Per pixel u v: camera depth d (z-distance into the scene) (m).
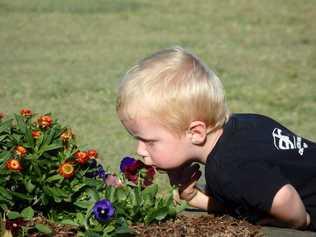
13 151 4.86
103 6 22.33
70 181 4.94
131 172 5.17
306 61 15.64
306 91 13.03
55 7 21.92
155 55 4.95
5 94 12.22
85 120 10.55
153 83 4.75
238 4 23.03
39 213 4.93
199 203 5.30
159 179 7.57
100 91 12.59
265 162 4.82
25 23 19.64
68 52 16.27
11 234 4.55
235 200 4.79
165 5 22.91
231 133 4.89
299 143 5.09
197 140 4.82
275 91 12.96
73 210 4.95
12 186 4.84
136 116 4.78
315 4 22.73
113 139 9.48
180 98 4.71
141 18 20.80
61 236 4.68
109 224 4.58
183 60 4.86
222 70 14.66
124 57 15.78
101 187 4.99
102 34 18.53
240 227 4.94
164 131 4.77
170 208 4.94
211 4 23.11
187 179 5.22
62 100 11.87
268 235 4.86
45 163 4.86
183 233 4.74
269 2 23.22
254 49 16.98
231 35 18.72
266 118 5.23
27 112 5.31
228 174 4.73
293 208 4.71
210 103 4.78
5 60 15.33
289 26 19.95
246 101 12.21
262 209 4.71
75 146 5.11
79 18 20.53
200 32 19.09
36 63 15.03
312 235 4.89
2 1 22.64
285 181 4.69
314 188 4.99
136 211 4.80
